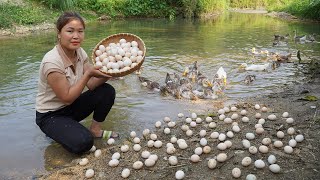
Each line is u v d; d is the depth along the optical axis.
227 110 2.29
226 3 10.51
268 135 1.88
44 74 1.71
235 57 3.84
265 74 3.20
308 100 2.41
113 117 2.23
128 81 2.97
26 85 2.80
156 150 1.78
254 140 1.82
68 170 1.62
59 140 1.74
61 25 1.69
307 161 1.58
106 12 7.52
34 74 3.10
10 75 3.06
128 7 7.90
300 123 2.02
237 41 4.83
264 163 1.53
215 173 1.52
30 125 2.10
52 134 1.76
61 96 1.70
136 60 1.88
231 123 2.09
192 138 1.91
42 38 4.87
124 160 1.70
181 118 2.23
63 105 1.82
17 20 5.62
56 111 1.81
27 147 1.85
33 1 6.63
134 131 2.02
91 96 1.90
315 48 4.31
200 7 8.53
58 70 1.68
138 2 8.11
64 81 1.69
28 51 4.01
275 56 3.70
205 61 3.65
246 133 1.92
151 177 1.54
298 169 1.51
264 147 1.67
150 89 2.78
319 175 1.46
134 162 1.67
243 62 3.62
